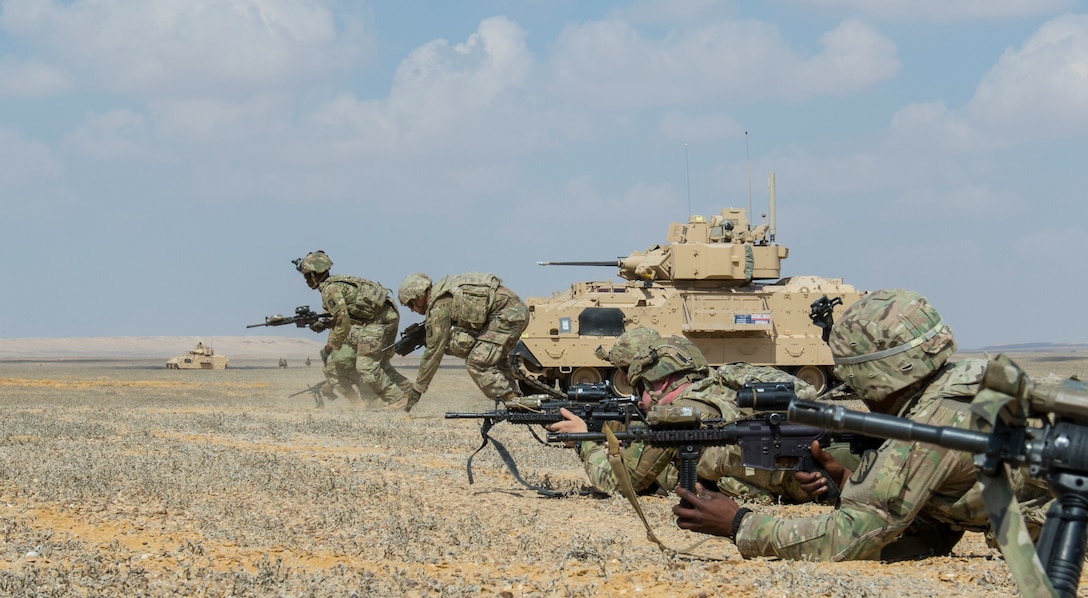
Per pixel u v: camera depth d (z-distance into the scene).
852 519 7.57
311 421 24.03
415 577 8.37
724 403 10.44
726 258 33.56
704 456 12.23
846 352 7.60
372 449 18.91
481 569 8.81
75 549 9.57
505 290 21.72
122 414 26.75
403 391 29.08
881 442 7.76
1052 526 4.41
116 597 7.77
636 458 12.16
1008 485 4.48
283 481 13.84
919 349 7.36
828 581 7.50
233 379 61.44
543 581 8.23
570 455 18.58
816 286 34.47
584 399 13.34
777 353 33.50
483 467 16.52
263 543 9.91
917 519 8.30
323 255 29.45
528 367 32.03
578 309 32.19
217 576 8.38
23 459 15.83
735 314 33.19
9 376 66.06
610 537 10.28
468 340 21.59
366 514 11.65
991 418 4.42
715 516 8.00
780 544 7.75
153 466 15.07
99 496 12.59
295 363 135.12
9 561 9.02
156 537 10.30
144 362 143.50
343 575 8.54
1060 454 4.36
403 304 22.88
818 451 8.20
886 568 8.25
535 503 12.78
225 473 14.44
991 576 7.81
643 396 12.05
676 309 32.84
